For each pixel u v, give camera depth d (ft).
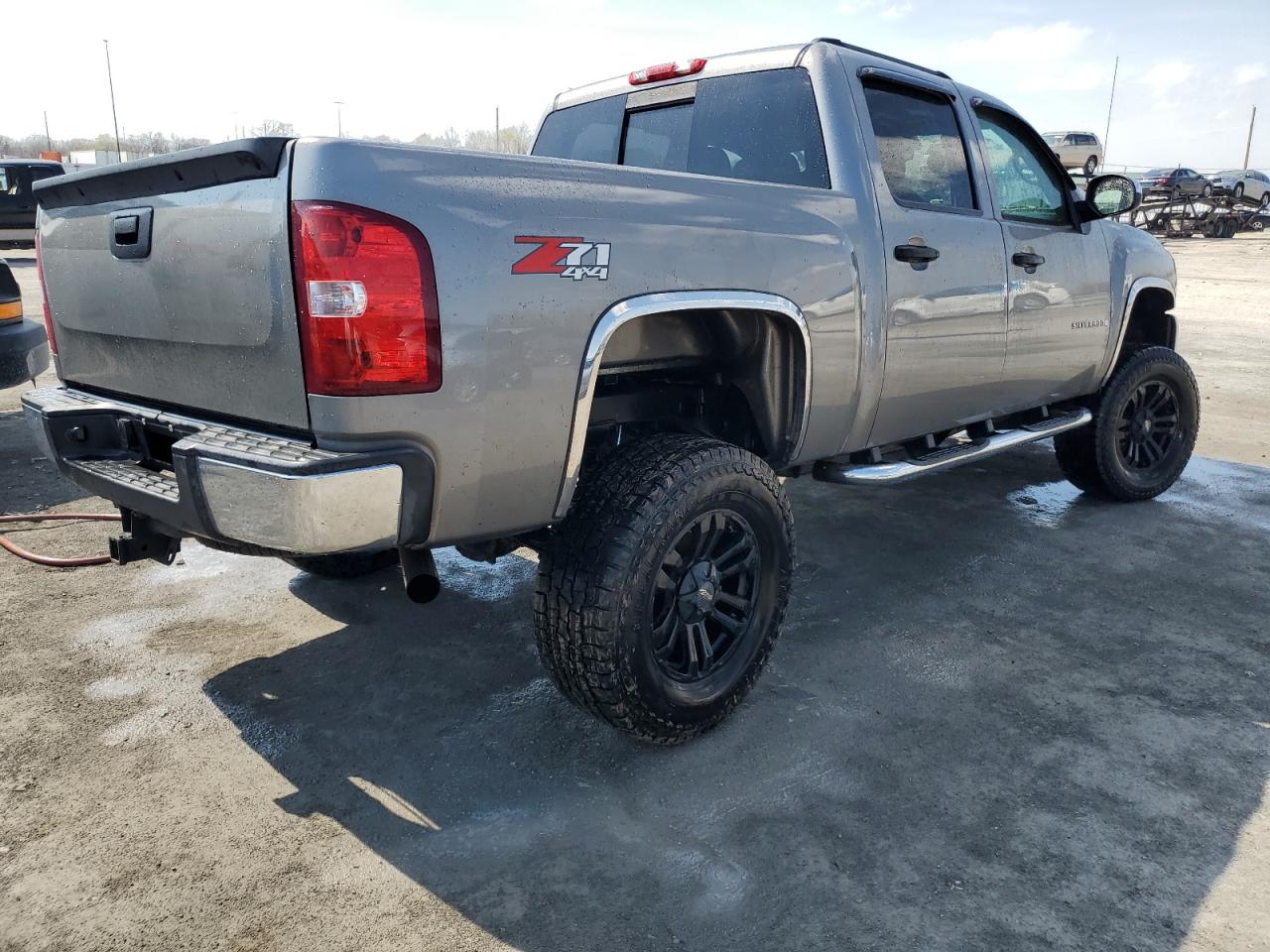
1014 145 13.28
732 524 8.85
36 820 7.64
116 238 7.96
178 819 7.69
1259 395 26.76
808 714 9.41
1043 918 6.69
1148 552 14.16
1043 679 10.19
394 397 6.45
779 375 9.64
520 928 6.56
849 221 10.05
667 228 7.98
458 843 7.45
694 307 8.13
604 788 8.16
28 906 6.70
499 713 9.37
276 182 6.36
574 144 13.69
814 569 13.33
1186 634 11.37
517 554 14.02
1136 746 8.93
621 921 6.63
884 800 8.03
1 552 13.41
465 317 6.66
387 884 6.98
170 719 9.18
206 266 7.06
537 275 7.02
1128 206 13.46
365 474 6.40
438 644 10.89
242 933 6.49
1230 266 71.20
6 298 16.22
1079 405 15.62
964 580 12.98
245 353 6.95
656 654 8.28
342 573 12.19
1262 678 10.27
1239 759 8.75
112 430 8.62
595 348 7.42
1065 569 13.43
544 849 7.38
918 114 11.46
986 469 19.06
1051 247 13.29
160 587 12.36
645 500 7.82
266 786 8.14
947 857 7.32
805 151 10.58
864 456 11.46
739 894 6.89
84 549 13.51
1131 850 7.44
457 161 6.76
